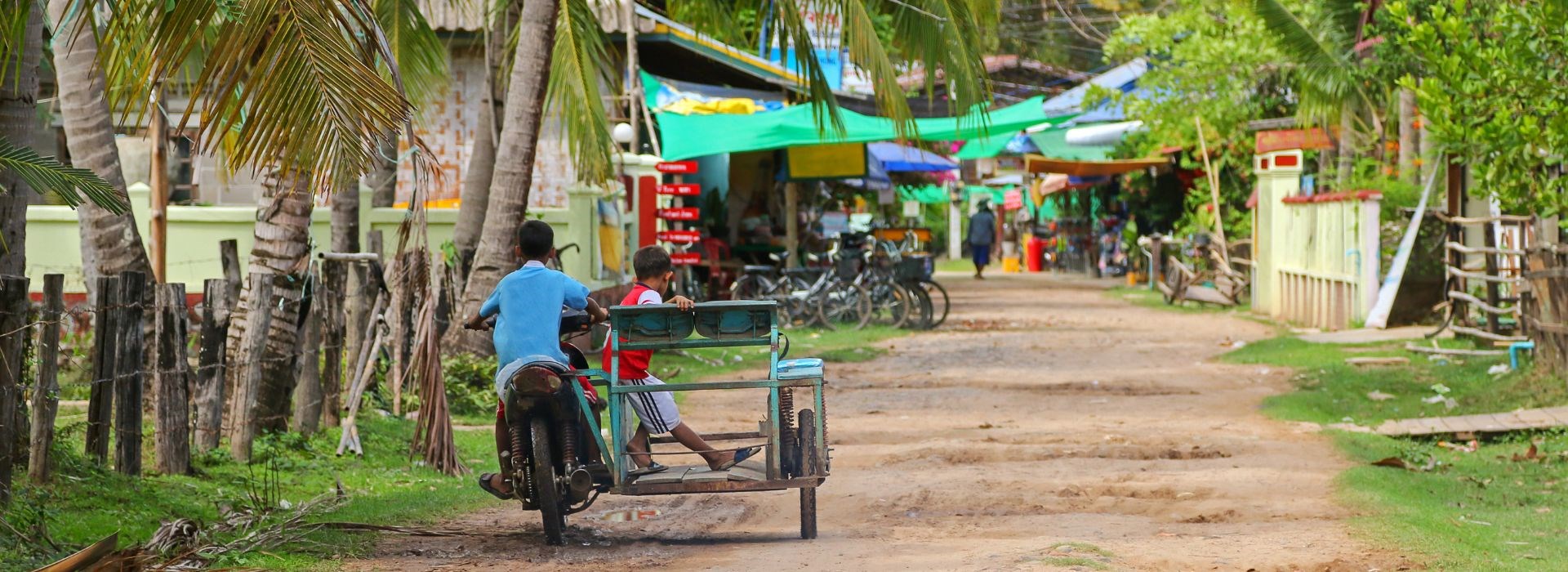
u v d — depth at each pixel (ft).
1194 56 86.28
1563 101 38.09
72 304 52.65
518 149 48.08
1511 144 38.96
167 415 29.91
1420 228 68.64
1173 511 29.55
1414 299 68.95
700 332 25.38
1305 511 29.14
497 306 25.76
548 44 48.34
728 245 87.97
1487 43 40.60
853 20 49.01
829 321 76.89
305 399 35.86
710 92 89.45
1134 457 37.47
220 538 23.72
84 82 36.14
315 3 20.33
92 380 28.04
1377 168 78.79
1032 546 24.39
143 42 20.71
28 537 22.31
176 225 54.29
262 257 34.73
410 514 28.25
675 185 70.74
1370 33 69.15
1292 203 79.82
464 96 72.02
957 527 27.84
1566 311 44.50
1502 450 38.19
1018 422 44.06
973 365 59.88
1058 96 96.94
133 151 63.10
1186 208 109.09
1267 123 90.94
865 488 32.94
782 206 95.40
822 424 25.81
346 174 20.49
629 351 25.66
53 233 53.42
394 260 37.14
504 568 22.89
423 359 34.14
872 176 99.19
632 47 69.21
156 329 29.96
